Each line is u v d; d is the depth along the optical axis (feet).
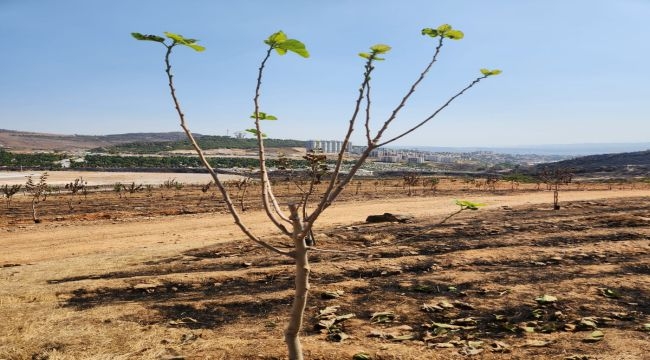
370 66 10.39
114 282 38.27
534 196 124.77
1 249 64.28
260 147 11.10
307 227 11.30
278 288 36.78
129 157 578.66
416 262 42.65
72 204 133.49
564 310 29.55
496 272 38.88
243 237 64.90
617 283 34.24
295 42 9.68
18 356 24.12
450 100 10.59
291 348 12.58
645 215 61.46
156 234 73.61
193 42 9.45
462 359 22.08
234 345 24.49
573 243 49.03
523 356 22.16
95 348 25.09
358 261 44.09
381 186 196.54
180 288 37.86
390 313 29.81
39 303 33.60
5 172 374.02
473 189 168.76
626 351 22.12
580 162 524.52
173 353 24.07
